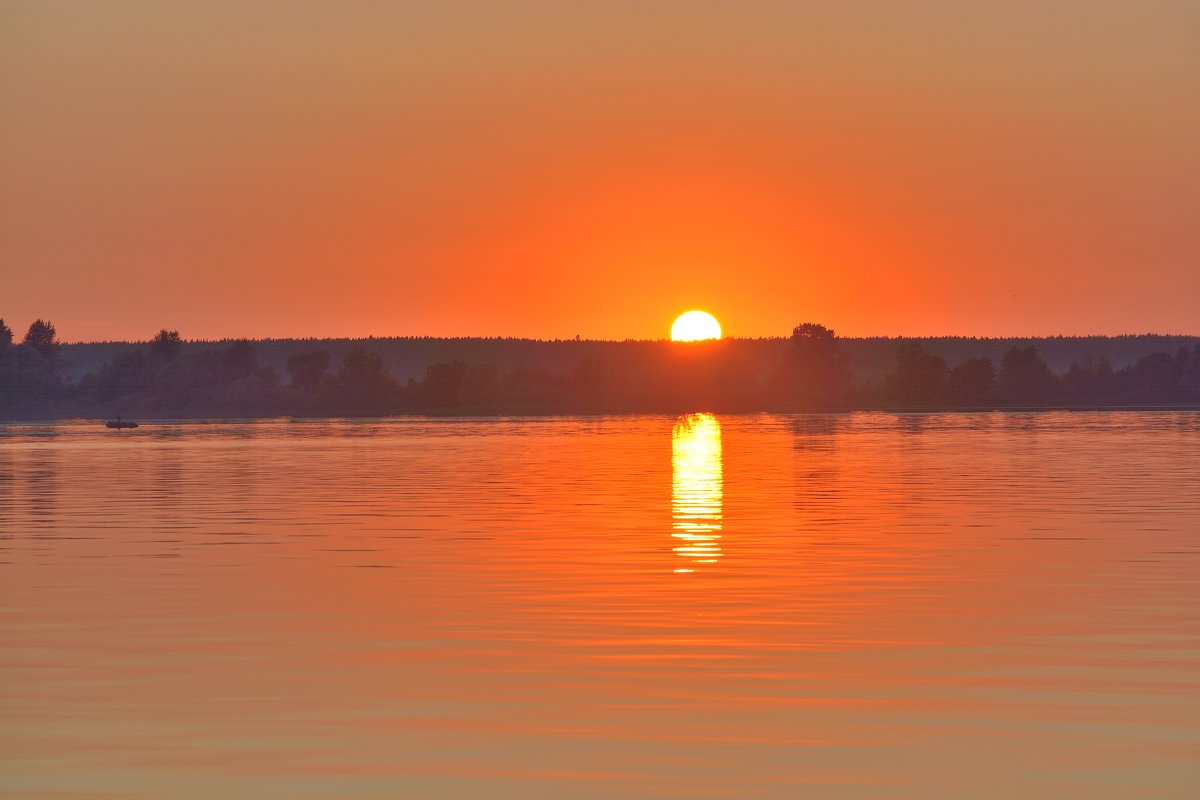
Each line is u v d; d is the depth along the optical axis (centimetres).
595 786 2345
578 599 4162
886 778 2377
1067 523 6297
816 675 3127
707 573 4681
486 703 2888
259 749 2562
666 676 3123
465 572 4741
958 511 6962
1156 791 2303
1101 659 3269
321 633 3634
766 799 2275
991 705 2848
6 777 2403
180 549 5438
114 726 2716
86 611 3972
